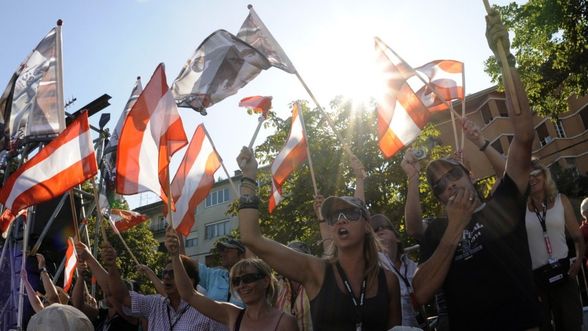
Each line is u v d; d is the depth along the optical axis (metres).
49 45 6.69
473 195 3.24
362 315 2.96
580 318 4.30
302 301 3.71
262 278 3.77
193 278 5.11
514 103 3.03
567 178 25.67
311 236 19.39
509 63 3.07
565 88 19.97
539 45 19.30
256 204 3.15
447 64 6.65
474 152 30.27
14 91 6.63
